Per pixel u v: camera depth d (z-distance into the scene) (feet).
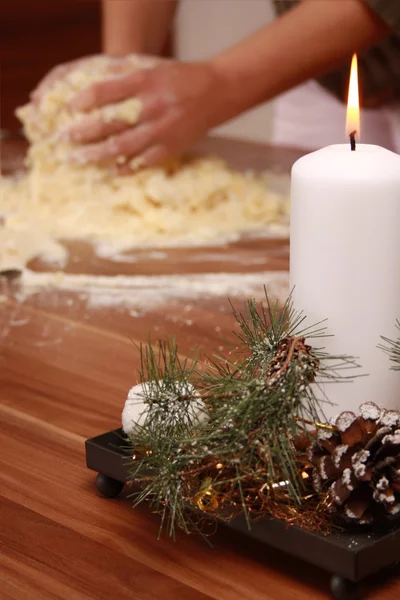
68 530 2.32
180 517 2.19
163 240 4.13
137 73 4.56
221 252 3.97
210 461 2.20
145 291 3.59
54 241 4.11
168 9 5.76
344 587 2.09
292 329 2.31
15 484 2.48
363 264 2.27
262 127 7.25
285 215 4.45
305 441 2.21
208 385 2.29
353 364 2.31
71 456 2.60
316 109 5.87
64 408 2.83
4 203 4.62
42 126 4.61
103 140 4.51
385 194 2.24
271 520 2.14
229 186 4.52
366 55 4.93
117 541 2.28
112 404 2.85
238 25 7.72
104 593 2.14
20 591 2.15
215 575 2.19
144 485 2.31
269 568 2.20
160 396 2.25
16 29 7.34
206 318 3.36
